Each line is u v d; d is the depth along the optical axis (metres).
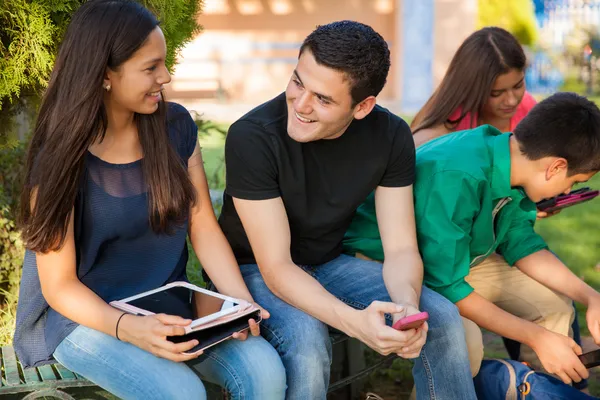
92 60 2.21
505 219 2.86
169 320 2.17
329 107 2.33
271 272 2.47
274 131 2.48
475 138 2.79
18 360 2.59
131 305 2.32
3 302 3.41
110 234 2.36
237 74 14.61
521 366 2.67
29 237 2.24
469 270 2.75
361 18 14.60
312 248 2.66
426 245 2.65
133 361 2.20
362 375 2.86
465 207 2.63
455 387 2.44
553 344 2.58
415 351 2.26
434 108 3.45
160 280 2.48
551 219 6.14
